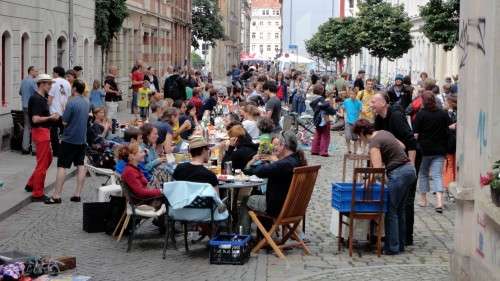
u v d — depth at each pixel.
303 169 12.20
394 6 57.69
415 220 15.45
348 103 25.73
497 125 9.38
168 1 62.69
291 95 43.22
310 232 14.24
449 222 15.28
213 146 17.75
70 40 30.38
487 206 9.03
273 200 12.38
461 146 10.69
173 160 14.83
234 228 13.69
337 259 12.31
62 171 16.50
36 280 10.69
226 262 11.93
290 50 60.47
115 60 44.53
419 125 16.30
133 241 13.41
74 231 14.06
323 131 26.28
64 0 31.38
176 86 32.34
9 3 24.92
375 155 12.52
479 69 10.11
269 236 12.45
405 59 70.56
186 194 12.14
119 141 19.38
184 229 13.00
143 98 36.88
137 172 12.82
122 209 13.73
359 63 93.25
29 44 27.28
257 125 17.73
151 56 56.03
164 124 16.81
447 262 12.16
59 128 22.03
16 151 24.41
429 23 32.22
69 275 11.12
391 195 12.51
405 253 12.75
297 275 11.31
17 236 13.61
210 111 27.25
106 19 38.44
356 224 12.95
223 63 113.62
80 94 16.52
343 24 68.44
